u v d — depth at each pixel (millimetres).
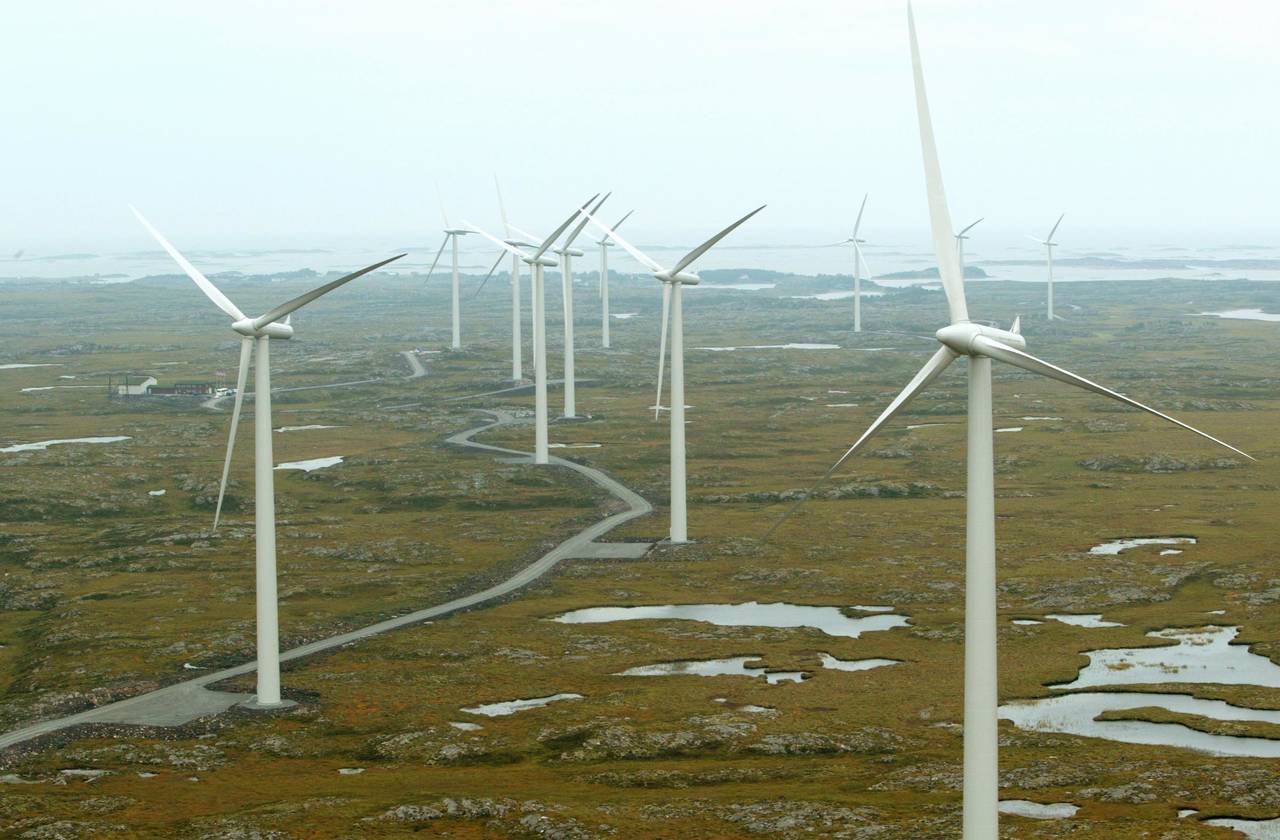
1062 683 98375
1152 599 124000
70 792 77688
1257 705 90688
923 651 109312
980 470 55438
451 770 82438
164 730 91188
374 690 99812
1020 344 56281
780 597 130125
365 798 75062
